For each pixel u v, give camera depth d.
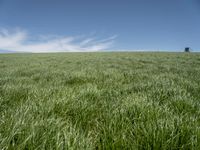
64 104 3.28
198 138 2.15
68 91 4.39
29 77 7.95
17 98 3.97
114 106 3.41
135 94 4.27
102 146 2.18
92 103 3.69
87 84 5.68
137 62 19.31
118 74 8.09
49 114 2.96
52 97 3.85
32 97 3.98
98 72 8.88
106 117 2.86
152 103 3.46
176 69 11.34
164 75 8.02
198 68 11.73
